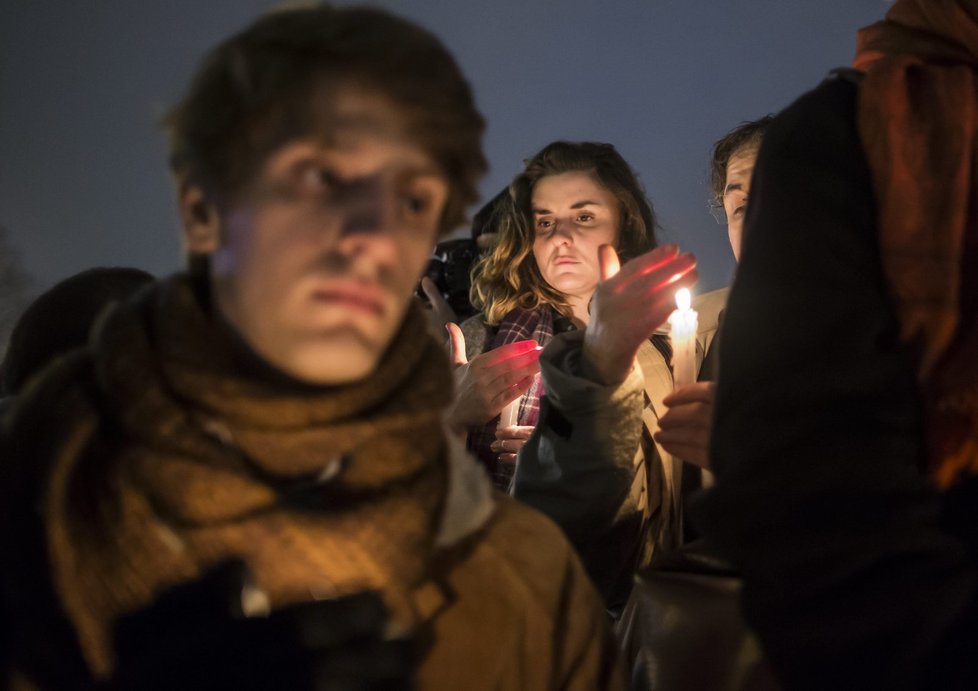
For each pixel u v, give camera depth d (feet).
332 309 2.20
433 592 2.56
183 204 2.44
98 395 2.33
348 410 2.28
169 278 2.46
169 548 2.22
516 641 2.72
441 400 2.45
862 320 2.56
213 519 2.19
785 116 2.92
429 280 8.27
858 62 3.14
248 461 2.29
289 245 2.22
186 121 2.39
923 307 2.57
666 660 3.24
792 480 2.45
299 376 2.28
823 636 2.39
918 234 2.61
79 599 2.19
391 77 2.27
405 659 2.40
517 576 2.77
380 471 2.33
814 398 2.49
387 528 2.30
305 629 2.28
